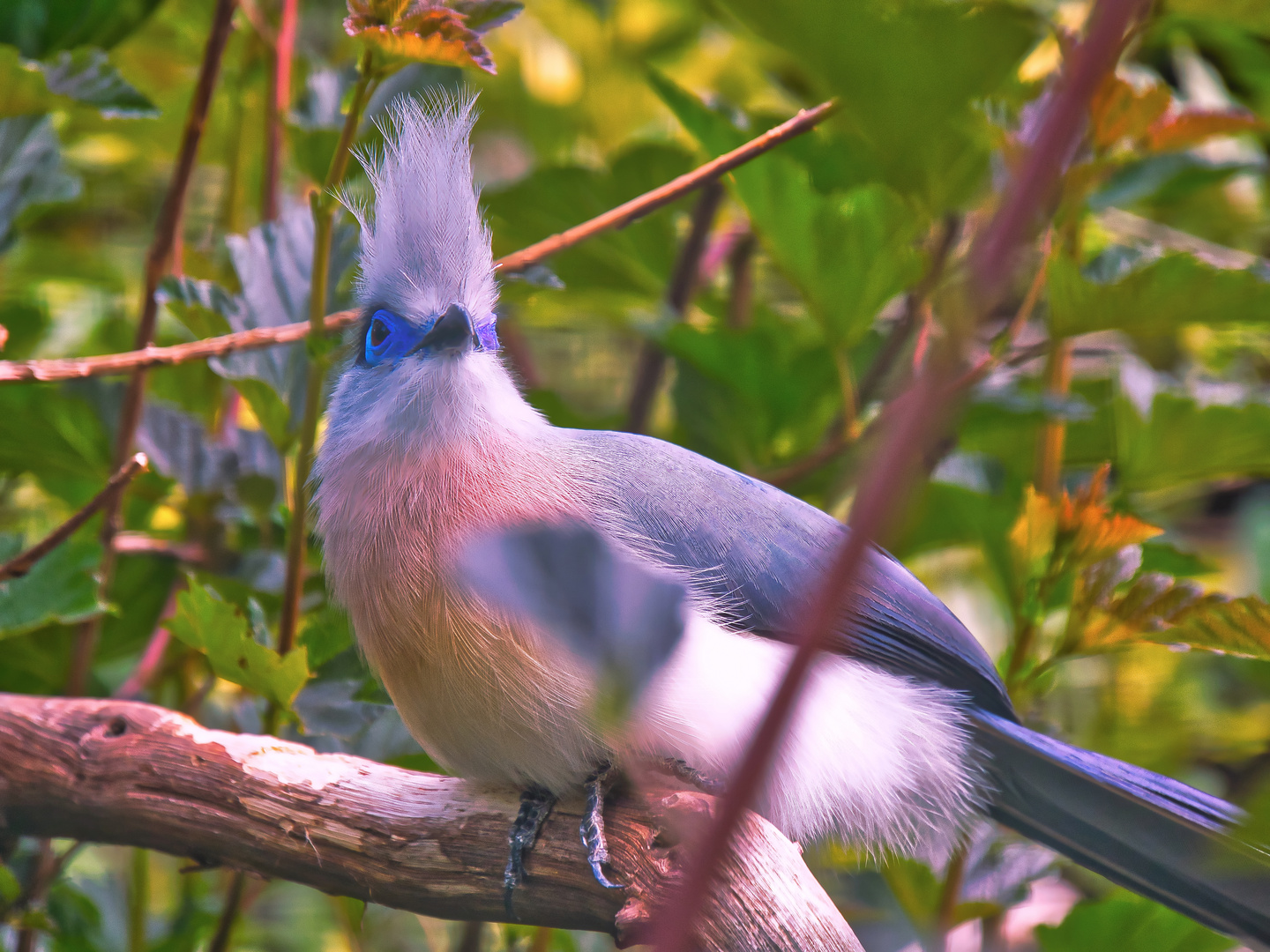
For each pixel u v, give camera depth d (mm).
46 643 5352
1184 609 5258
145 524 5418
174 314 5324
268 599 5336
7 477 5414
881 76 2496
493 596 2844
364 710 5285
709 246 5484
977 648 5320
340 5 5523
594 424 5434
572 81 5555
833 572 2225
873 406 5371
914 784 5301
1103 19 1972
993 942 5375
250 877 5305
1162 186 5418
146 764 5238
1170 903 5281
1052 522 5289
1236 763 5445
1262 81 5398
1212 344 5496
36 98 5273
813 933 5180
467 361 5266
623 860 5207
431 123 5285
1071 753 5297
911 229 5250
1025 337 5430
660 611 2646
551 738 5219
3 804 5242
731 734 5234
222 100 5461
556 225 5422
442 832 5227
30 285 5469
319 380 5258
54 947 5312
